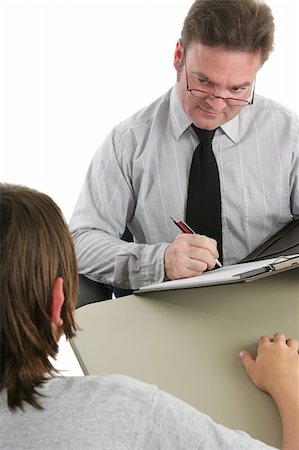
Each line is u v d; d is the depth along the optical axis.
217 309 1.21
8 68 3.10
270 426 0.91
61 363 2.28
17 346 0.68
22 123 3.08
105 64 3.13
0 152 2.98
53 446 0.65
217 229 1.58
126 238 1.67
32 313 0.68
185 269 1.33
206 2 1.33
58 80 3.13
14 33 3.12
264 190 1.61
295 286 1.27
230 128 1.57
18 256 0.65
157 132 1.58
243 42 1.30
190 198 1.56
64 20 3.15
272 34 1.34
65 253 0.69
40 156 3.01
